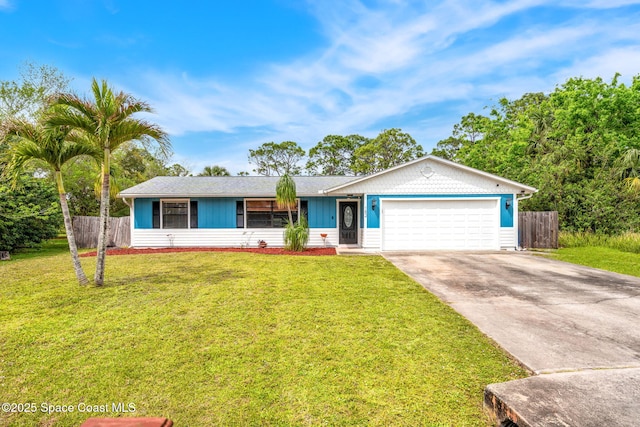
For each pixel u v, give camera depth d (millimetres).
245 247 14242
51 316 4801
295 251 12633
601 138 18812
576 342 3900
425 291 6289
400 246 12906
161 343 3889
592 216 15203
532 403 2500
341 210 14969
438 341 3939
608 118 19438
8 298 5707
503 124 26609
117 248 14016
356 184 12977
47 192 13641
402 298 5766
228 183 15828
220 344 3873
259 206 14531
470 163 27109
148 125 6562
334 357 3549
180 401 2803
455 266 9156
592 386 2793
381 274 7867
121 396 2879
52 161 6539
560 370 3197
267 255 11234
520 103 30516
